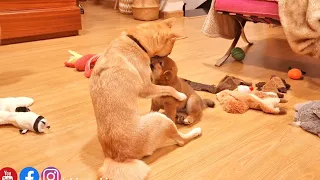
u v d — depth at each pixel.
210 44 3.01
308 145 1.32
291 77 2.09
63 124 1.48
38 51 2.73
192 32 3.53
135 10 4.27
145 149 1.11
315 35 1.79
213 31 2.37
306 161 1.21
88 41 3.10
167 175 1.12
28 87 1.92
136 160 1.08
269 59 2.55
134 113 1.09
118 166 1.04
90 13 4.71
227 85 1.87
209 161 1.20
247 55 2.67
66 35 3.30
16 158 1.22
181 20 4.29
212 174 1.13
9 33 2.90
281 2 1.87
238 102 1.62
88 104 1.70
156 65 1.34
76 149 1.29
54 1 3.14
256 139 1.36
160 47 1.25
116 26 3.83
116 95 1.07
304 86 1.96
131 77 1.12
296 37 1.87
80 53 2.66
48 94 1.82
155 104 1.47
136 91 1.12
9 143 1.32
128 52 1.16
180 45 2.94
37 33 3.08
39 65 2.35
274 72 2.23
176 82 1.43
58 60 2.48
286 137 1.38
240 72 2.23
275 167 1.17
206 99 1.69
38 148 1.29
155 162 1.19
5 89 1.88
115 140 1.05
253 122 1.51
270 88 1.85
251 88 1.87
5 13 2.84
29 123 1.38
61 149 1.29
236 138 1.37
